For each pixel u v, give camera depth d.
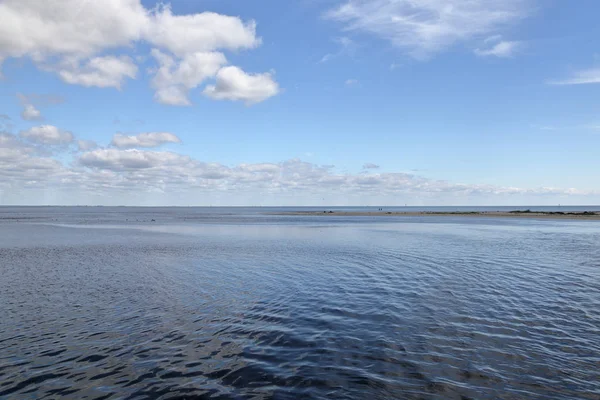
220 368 10.06
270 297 17.38
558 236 48.56
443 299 16.58
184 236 51.50
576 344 11.30
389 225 77.62
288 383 9.16
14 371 10.02
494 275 21.97
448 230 61.16
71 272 23.92
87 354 11.05
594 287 18.66
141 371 9.97
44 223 87.44
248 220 106.81
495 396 8.44
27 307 15.85
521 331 12.45
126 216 141.38
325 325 13.30
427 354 10.69
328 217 129.00
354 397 8.46
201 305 16.09
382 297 17.08
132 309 15.54
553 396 8.41
